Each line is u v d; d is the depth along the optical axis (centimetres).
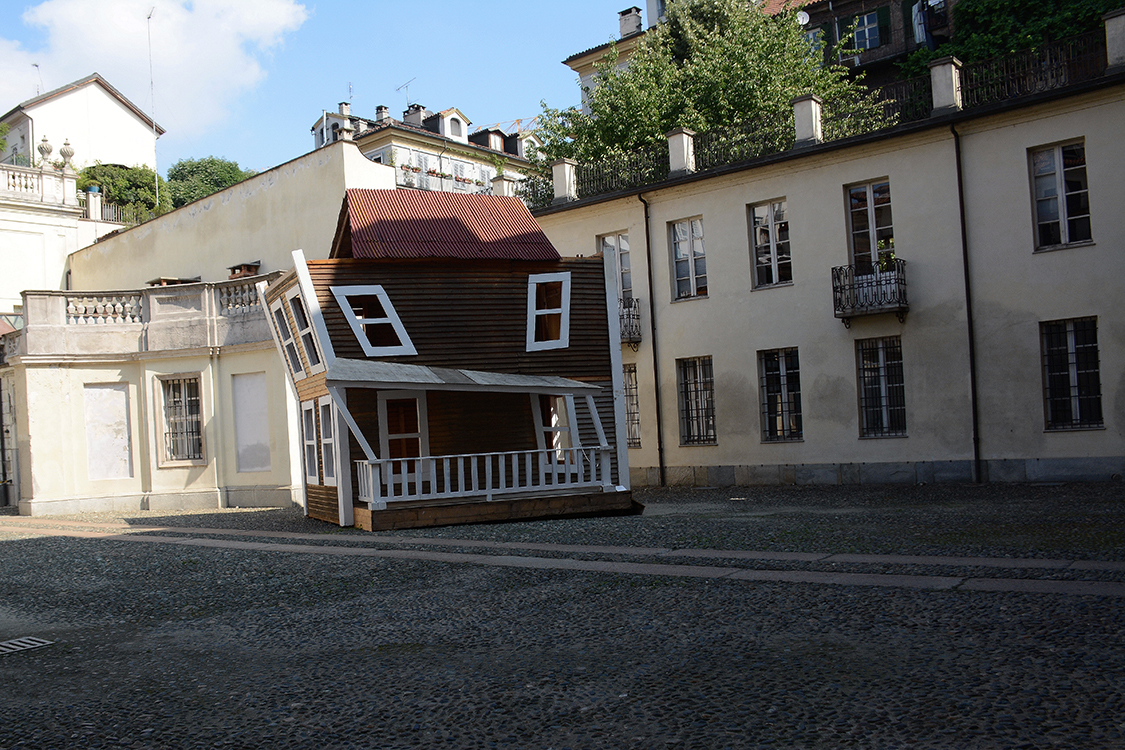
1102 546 877
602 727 457
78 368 2172
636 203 2459
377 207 1688
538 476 1642
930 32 3444
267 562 1100
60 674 629
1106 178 1756
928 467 1961
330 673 591
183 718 514
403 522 1391
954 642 561
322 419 1625
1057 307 1806
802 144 2164
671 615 684
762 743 422
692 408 2384
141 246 3319
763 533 1114
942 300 1950
